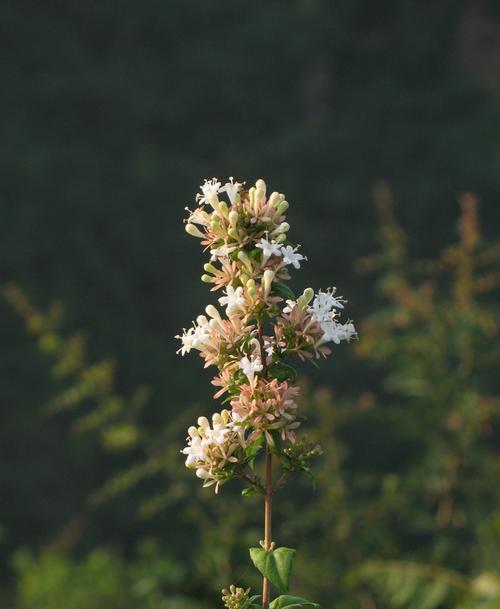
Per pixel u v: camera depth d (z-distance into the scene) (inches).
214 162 1486.2
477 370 327.6
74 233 1283.2
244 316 125.3
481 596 262.5
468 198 327.9
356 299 1266.0
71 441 985.5
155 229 1353.3
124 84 1497.3
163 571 302.2
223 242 125.0
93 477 984.3
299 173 1439.5
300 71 1569.9
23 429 1010.1
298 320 126.3
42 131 1441.9
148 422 1066.7
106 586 360.8
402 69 1578.5
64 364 326.0
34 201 1312.7
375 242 1341.0
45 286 1219.9
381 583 271.4
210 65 1546.5
